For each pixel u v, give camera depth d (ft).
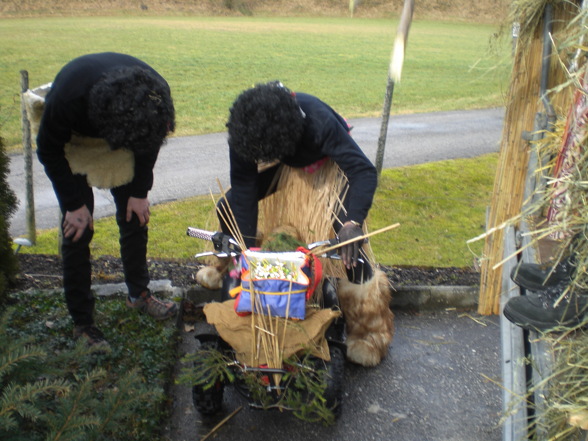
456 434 12.31
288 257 11.42
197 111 47.70
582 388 7.46
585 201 8.99
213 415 12.51
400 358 14.71
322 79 64.90
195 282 17.13
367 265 13.87
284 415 12.63
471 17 146.41
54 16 123.24
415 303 16.96
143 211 13.53
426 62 80.79
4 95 49.70
